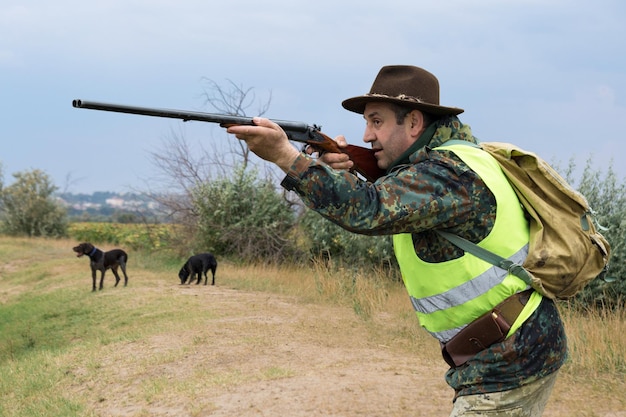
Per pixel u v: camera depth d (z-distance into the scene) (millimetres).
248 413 5699
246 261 18016
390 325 9547
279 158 2236
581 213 2486
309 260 17047
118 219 32812
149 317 10844
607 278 2658
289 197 18594
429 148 2430
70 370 8172
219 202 18641
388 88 2566
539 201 2428
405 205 2260
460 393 2500
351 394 6000
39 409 6875
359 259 15047
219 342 8406
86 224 38344
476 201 2336
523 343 2385
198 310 10844
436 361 7402
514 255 2398
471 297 2410
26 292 16781
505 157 2465
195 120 2268
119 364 7973
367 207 2229
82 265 20031
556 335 2471
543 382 2467
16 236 37031
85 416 6332
